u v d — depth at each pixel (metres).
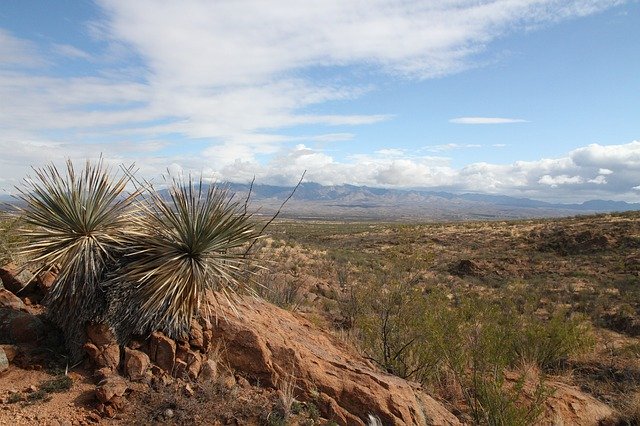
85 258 5.82
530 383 8.91
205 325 6.27
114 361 5.66
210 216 6.25
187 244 6.08
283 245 36.66
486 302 14.09
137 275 5.83
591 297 21.73
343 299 15.87
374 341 9.08
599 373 11.00
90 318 5.84
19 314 6.35
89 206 6.12
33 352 5.86
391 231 64.88
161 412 5.13
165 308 5.96
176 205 6.23
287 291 14.23
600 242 36.06
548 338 11.41
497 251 40.69
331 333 9.51
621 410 8.53
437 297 10.58
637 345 12.42
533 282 27.33
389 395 6.02
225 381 5.82
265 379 6.05
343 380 6.12
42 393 5.13
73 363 5.80
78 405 5.09
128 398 5.28
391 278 11.38
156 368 5.71
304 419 5.48
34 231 6.17
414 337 8.73
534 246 39.97
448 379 8.46
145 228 6.28
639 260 30.28
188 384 5.58
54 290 5.98
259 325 6.72
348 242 57.56
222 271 6.25
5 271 7.34
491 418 6.75
